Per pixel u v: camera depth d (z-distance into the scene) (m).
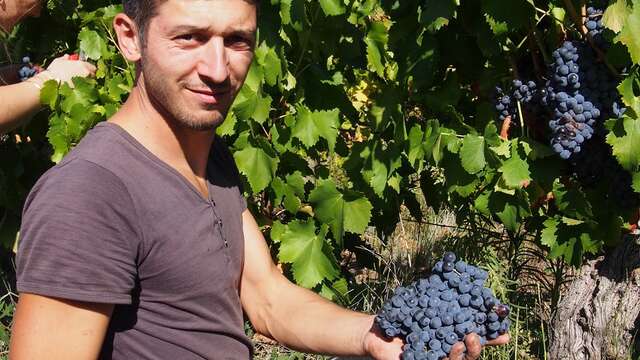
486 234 4.50
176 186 1.74
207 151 1.91
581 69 3.02
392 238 4.89
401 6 3.38
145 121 1.78
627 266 3.69
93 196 1.61
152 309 1.76
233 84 1.76
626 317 3.75
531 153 3.20
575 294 3.83
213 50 1.69
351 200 3.79
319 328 2.09
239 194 2.08
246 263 2.21
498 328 1.79
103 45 3.95
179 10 1.66
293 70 3.72
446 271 1.83
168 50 1.69
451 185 3.46
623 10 2.78
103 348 1.76
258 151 3.68
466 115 3.79
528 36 3.21
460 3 3.27
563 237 3.48
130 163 1.69
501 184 3.33
